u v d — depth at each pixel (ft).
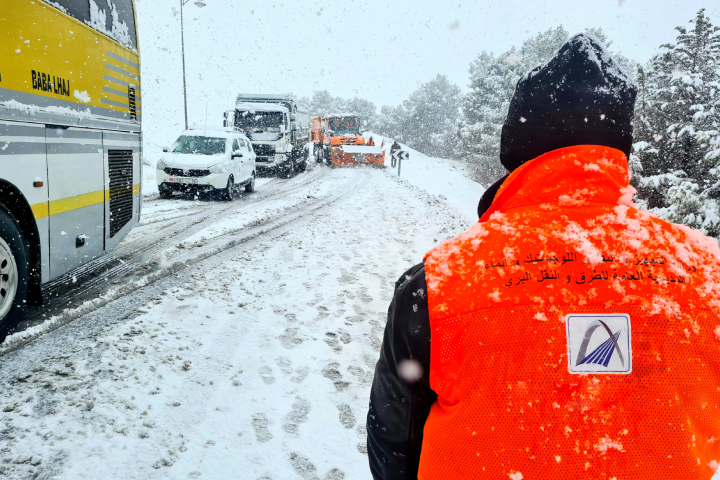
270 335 14.73
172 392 11.00
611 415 2.87
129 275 20.12
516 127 3.74
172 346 13.39
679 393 2.91
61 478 7.98
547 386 2.91
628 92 3.48
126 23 21.62
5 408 9.77
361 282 21.33
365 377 12.66
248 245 27.14
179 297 17.51
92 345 13.06
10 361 11.99
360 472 8.93
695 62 60.64
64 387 10.74
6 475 7.91
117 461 8.53
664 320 2.97
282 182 71.26
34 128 14.30
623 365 2.90
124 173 21.47
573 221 3.28
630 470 2.86
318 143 121.39
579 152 3.35
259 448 9.32
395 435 3.62
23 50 13.55
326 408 11.00
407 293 3.41
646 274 3.07
